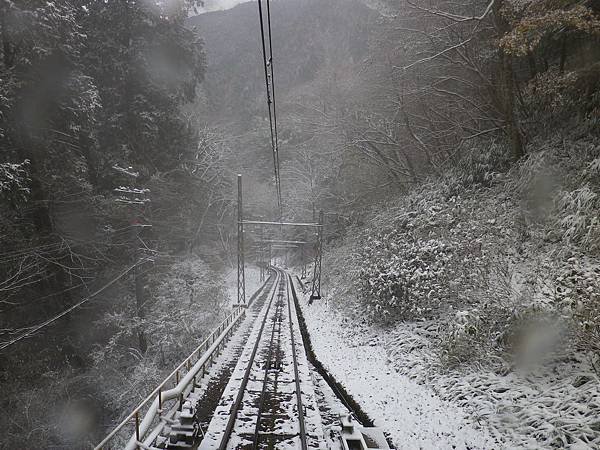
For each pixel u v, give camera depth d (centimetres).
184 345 2011
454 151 2153
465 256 1320
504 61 1611
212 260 3822
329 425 830
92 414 1700
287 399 951
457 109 2205
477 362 955
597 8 1363
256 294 3403
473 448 697
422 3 2008
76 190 1883
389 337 1402
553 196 1283
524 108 1819
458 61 1950
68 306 1841
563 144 1420
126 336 2011
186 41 2567
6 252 1552
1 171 1209
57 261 1827
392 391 1016
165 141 2475
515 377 847
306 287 3641
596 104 1441
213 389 1026
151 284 2338
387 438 779
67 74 1677
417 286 1367
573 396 696
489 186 1712
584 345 779
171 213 2792
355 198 3369
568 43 1748
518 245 1265
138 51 2214
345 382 1137
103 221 2031
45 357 1716
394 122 2538
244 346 1531
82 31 2070
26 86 1521
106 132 2222
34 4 1466
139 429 614
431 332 1247
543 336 860
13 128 1503
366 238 2383
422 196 2058
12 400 1499
